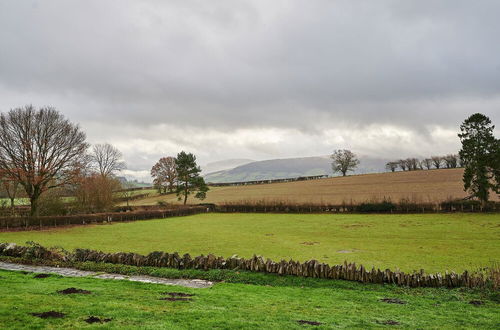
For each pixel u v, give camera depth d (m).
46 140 46.56
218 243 30.92
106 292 12.91
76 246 28.39
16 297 11.19
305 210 65.19
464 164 58.59
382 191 81.81
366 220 50.53
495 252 25.20
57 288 13.25
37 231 40.09
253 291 14.47
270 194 91.44
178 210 62.53
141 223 50.31
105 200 59.16
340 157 130.00
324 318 10.41
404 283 15.47
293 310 11.36
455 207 55.88
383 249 27.30
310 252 26.23
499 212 52.88
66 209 51.78
